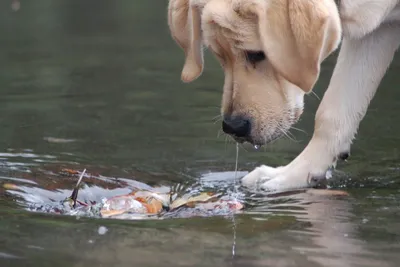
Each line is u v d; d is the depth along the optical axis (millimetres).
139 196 9641
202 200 9695
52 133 12859
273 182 10547
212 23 9188
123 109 14445
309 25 8656
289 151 12133
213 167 11367
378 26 10469
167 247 7965
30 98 15164
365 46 10672
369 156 11758
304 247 8008
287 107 9742
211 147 12297
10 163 10953
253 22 9008
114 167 11078
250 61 9383
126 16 24750
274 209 9453
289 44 8773
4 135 12656
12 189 9773
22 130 12992
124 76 17047
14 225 8562
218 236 8336
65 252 7789
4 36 21500
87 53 19344
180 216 9109
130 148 12172
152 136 12836
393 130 12922
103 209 9211
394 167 11242
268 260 7648
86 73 17297
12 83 16359
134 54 19266
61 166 10883
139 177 10695
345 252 7879
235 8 9008
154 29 22594
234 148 12273
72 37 21391
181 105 14719
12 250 7820
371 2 9969
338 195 10086
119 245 8008
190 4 9727
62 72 17375
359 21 10047
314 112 14094
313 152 10766
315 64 8711
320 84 15891
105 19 24297
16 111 14195
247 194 10227
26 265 7457
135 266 7449
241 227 8648
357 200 9805
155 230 8500
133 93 15594
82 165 11023
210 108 14492
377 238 8297
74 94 15516
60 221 8758
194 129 13242
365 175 10961
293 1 8711
